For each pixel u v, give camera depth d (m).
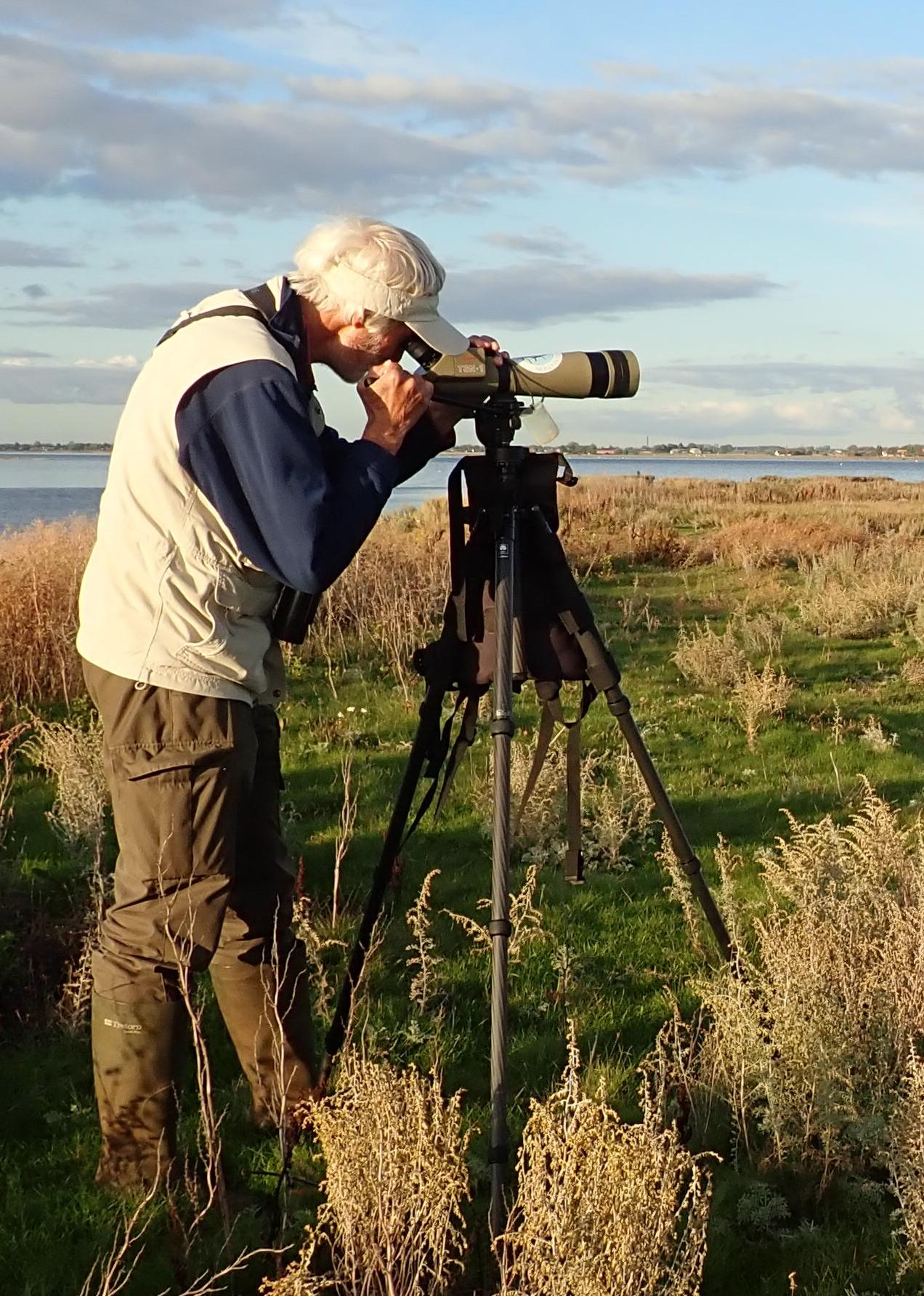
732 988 3.32
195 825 2.65
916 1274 2.70
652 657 10.20
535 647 3.17
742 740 7.55
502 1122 2.72
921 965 3.38
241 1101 3.31
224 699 2.66
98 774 5.71
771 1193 3.00
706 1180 2.92
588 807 5.91
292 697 8.45
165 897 2.70
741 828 5.90
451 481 3.02
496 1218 2.64
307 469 2.48
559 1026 3.85
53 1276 2.63
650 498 31.34
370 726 7.69
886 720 8.21
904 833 4.44
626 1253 2.28
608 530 19.45
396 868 4.86
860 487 41.53
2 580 8.96
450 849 5.49
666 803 3.38
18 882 4.72
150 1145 2.87
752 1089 3.21
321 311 2.68
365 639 10.07
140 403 2.62
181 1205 2.82
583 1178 2.36
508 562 2.90
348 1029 3.15
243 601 2.69
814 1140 3.18
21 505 49.31
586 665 3.20
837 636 11.20
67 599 8.98
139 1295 2.59
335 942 3.87
